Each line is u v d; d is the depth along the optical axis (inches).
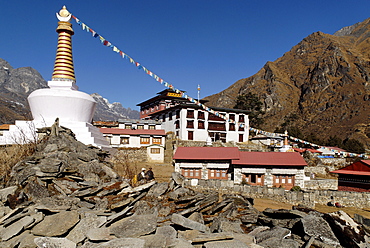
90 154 738.2
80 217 417.7
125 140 2068.2
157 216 473.7
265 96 7539.4
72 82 1182.9
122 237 378.6
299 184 1285.7
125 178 764.6
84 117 1176.2
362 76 6830.7
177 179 682.2
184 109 2448.3
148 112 3442.4
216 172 1353.3
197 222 455.8
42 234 370.3
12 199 450.3
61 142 703.7
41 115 1107.9
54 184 541.0
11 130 1087.6
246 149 2308.1
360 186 1349.7
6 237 354.9
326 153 2544.3
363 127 4889.3
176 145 2068.2
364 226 548.4
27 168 544.7
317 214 548.4
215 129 2564.0
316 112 6446.9
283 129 3700.8
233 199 619.5
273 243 431.8
